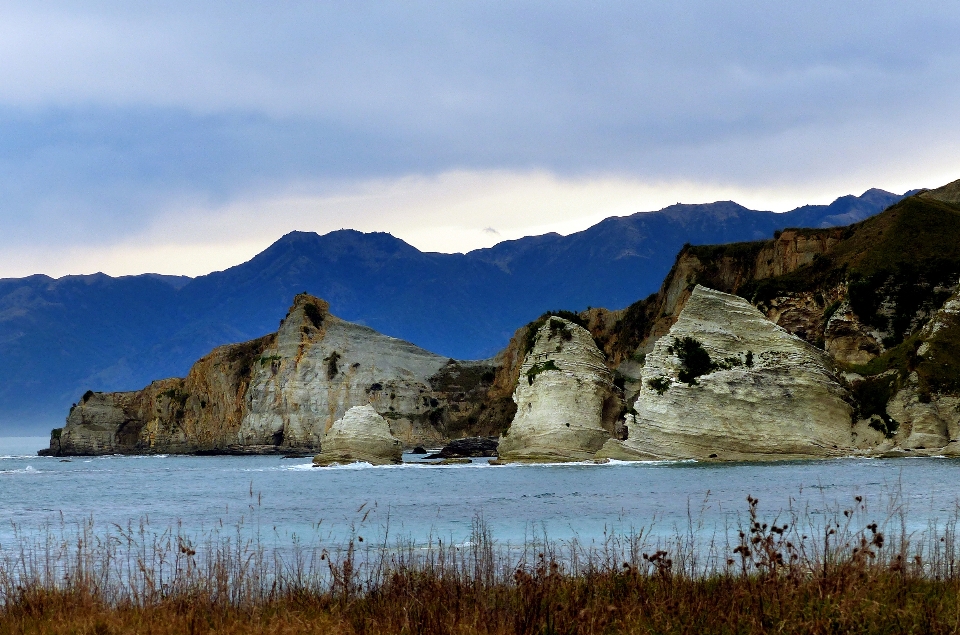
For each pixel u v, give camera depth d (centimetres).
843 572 2862
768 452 11262
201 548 5075
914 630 2608
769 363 11650
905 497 6291
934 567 3291
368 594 3250
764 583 2950
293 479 11075
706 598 2948
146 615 3011
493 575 3356
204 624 2939
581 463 11700
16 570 4238
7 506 8450
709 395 11556
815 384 11512
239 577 3472
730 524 5328
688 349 11938
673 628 2742
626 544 4728
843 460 10756
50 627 2902
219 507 7675
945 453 10788
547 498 7412
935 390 11300
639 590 3038
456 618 2798
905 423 11312
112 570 4281
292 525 6128
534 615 2767
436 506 7081
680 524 5484
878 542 3175
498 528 5634
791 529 4909
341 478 10962
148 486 11100
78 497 9425
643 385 12019
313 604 3203
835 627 2645
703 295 12181
